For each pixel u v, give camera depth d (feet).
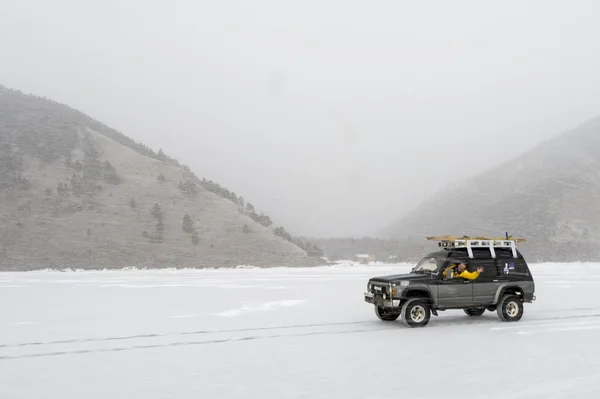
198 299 66.18
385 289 43.34
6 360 30.40
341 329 41.65
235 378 25.55
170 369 27.76
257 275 120.26
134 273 126.93
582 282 91.45
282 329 41.81
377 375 25.91
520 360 29.30
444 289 43.39
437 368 27.37
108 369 27.89
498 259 46.01
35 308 56.59
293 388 23.47
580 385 23.71
